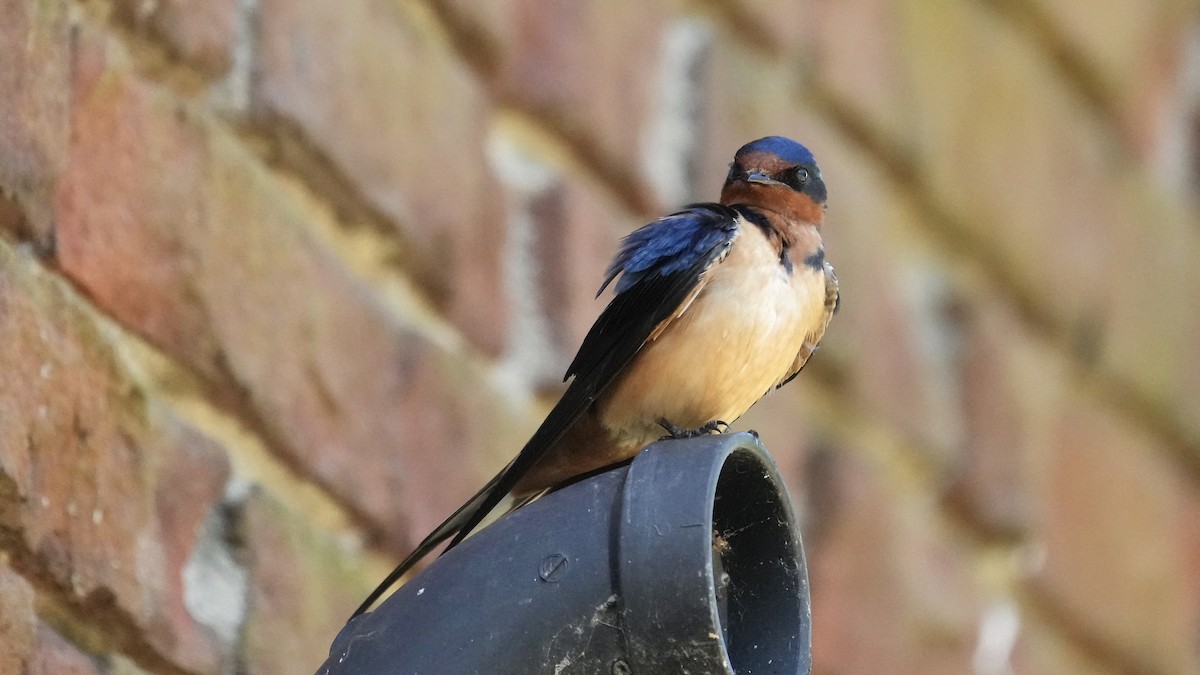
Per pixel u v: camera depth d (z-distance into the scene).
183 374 8.38
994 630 14.61
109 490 7.82
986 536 14.80
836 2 14.41
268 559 8.55
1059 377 16.06
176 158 8.59
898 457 14.10
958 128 15.42
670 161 12.48
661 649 6.33
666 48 12.71
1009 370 15.27
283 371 8.90
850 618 13.07
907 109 14.88
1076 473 15.84
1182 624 16.64
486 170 10.85
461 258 10.41
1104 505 16.05
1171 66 18.41
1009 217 15.77
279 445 8.81
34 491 7.43
